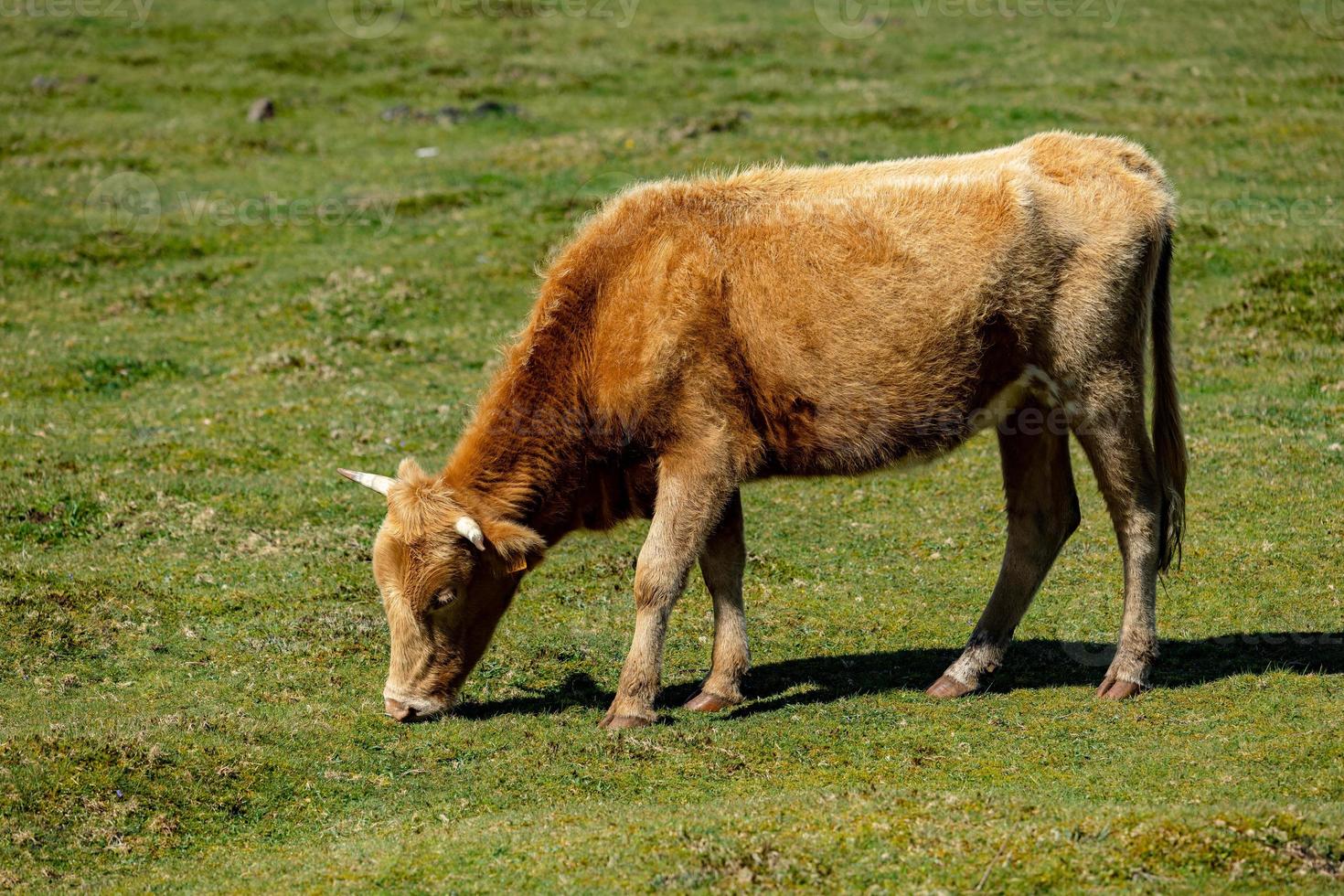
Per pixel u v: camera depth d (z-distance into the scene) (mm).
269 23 47406
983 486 16969
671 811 8891
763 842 7977
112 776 9711
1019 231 10641
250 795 9711
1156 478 11156
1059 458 11555
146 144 35062
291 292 25109
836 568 14680
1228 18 43281
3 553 14766
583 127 35875
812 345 10703
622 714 10836
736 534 11469
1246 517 15055
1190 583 13461
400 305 24406
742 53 43094
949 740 10195
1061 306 10758
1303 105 33812
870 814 8383
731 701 11305
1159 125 32688
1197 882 7285
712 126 34094
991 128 32938
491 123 36469
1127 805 8477
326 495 16672
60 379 21078
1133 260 10789
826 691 11500
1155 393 11438
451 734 10719
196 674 11992
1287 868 7387
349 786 9875
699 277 10688
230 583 14172
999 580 11570
